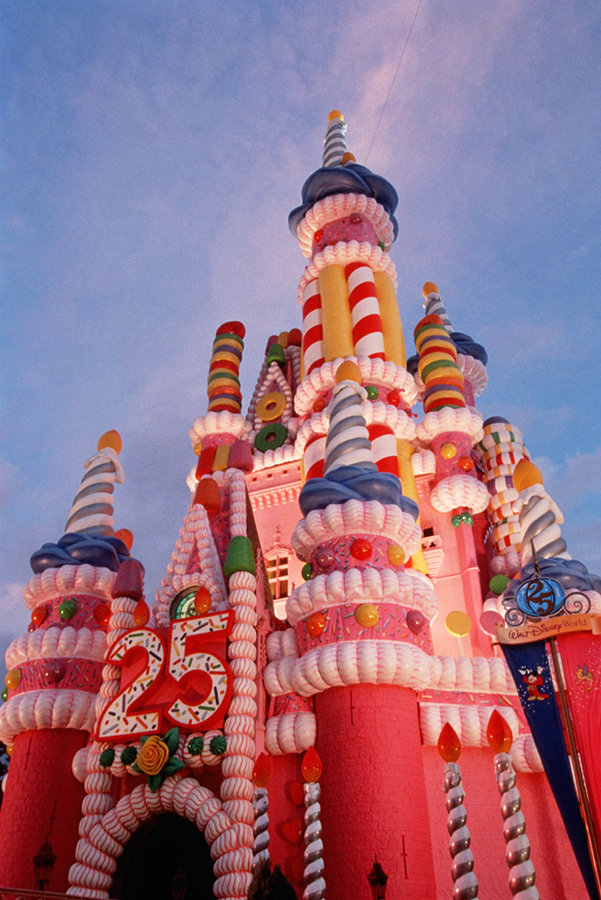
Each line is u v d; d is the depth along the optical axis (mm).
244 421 33312
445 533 28625
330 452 24469
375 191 35844
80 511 27719
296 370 37188
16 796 22750
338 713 20641
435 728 21328
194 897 23438
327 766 20219
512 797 17641
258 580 23812
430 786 21234
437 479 29531
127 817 20734
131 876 22297
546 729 19500
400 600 21734
